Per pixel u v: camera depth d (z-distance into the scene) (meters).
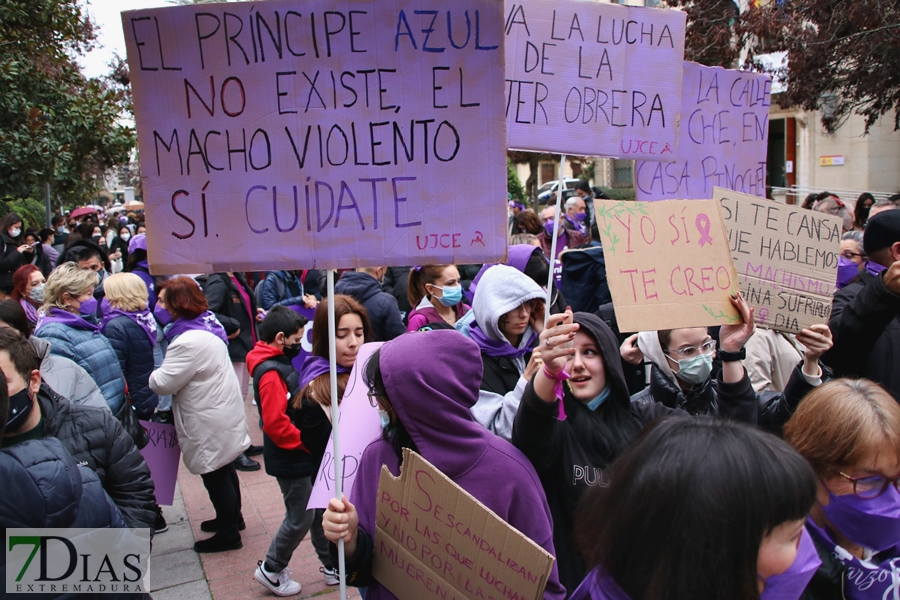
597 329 2.71
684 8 12.17
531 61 3.38
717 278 2.89
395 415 2.28
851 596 1.93
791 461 1.37
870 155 18.27
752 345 4.05
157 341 6.98
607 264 2.80
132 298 5.59
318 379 3.70
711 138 4.22
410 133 2.54
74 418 2.90
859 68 10.41
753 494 1.32
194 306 5.91
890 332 3.49
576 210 10.73
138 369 5.58
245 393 8.85
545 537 2.23
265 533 5.30
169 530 5.38
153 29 2.50
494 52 2.50
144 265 8.33
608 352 2.70
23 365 2.68
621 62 3.50
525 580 1.90
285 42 2.51
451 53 2.51
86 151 10.66
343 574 2.24
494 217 2.55
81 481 2.28
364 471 2.37
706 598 1.31
